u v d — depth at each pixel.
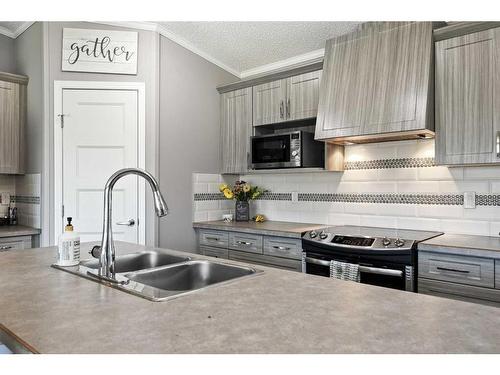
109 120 3.13
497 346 0.76
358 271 2.30
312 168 3.00
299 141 2.96
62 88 3.06
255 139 3.29
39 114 3.13
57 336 0.82
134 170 1.43
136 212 3.15
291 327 0.87
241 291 1.17
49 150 3.04
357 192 3.09
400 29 2.48
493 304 1.92
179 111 3.40
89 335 0.83
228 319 0.92
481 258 1.95
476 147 2.20
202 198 3.59
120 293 1.16
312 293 1.15
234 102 3.63
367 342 0.78
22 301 1.07
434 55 2.38
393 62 2.48
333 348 0.76
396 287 2.20
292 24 3.00
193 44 3.47
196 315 0.95
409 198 2.82
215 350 0.75
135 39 3.15
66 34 3.06
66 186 3.06
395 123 2.39
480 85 2.20
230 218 3.62
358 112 2.57
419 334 0.82
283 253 2.83
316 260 2.53
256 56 3.62
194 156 3.52
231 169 3.63
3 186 3.55
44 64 3.03
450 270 2.04
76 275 1.39
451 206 2.62
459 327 0.86
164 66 3.28
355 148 3.11
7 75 3.22
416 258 2.18
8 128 3.27
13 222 3.47
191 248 3.48
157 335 0.83
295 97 3.14
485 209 2.49
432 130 2.38
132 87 3.16
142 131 3.17
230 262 1.65
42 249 1.97
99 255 1.46
